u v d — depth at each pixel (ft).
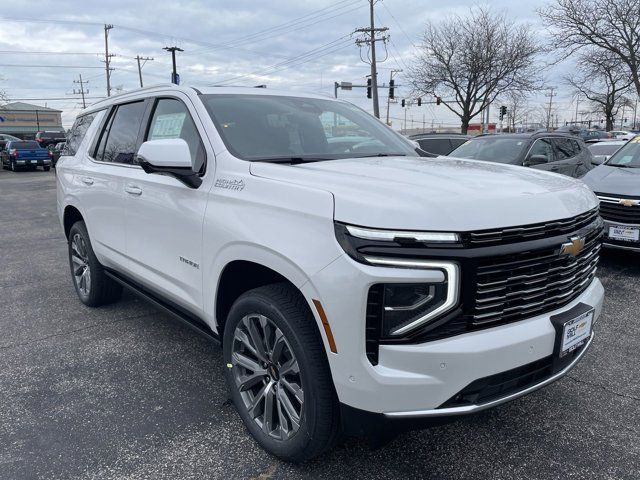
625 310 16.02
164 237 10.98
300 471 8.61
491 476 8.48
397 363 7.01
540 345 7.74
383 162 10.11
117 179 12.94
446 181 8.19
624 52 90.79
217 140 10.02
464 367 7.03
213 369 12.35
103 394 11.17
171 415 10.34
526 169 10.41
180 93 11.57
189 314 11.04
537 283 7.81
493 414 10.31
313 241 7.39
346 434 7.66
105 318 15.72
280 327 8.07
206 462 8.87
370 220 6.93
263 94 12.17
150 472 8.63
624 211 19.33
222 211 9.12
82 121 16.94
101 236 14.25
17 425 10.00
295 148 10.71
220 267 9.18
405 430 7.33
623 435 9.57
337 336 7.14
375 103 123.24
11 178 85.51
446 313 7.01
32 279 20.34
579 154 34.27
